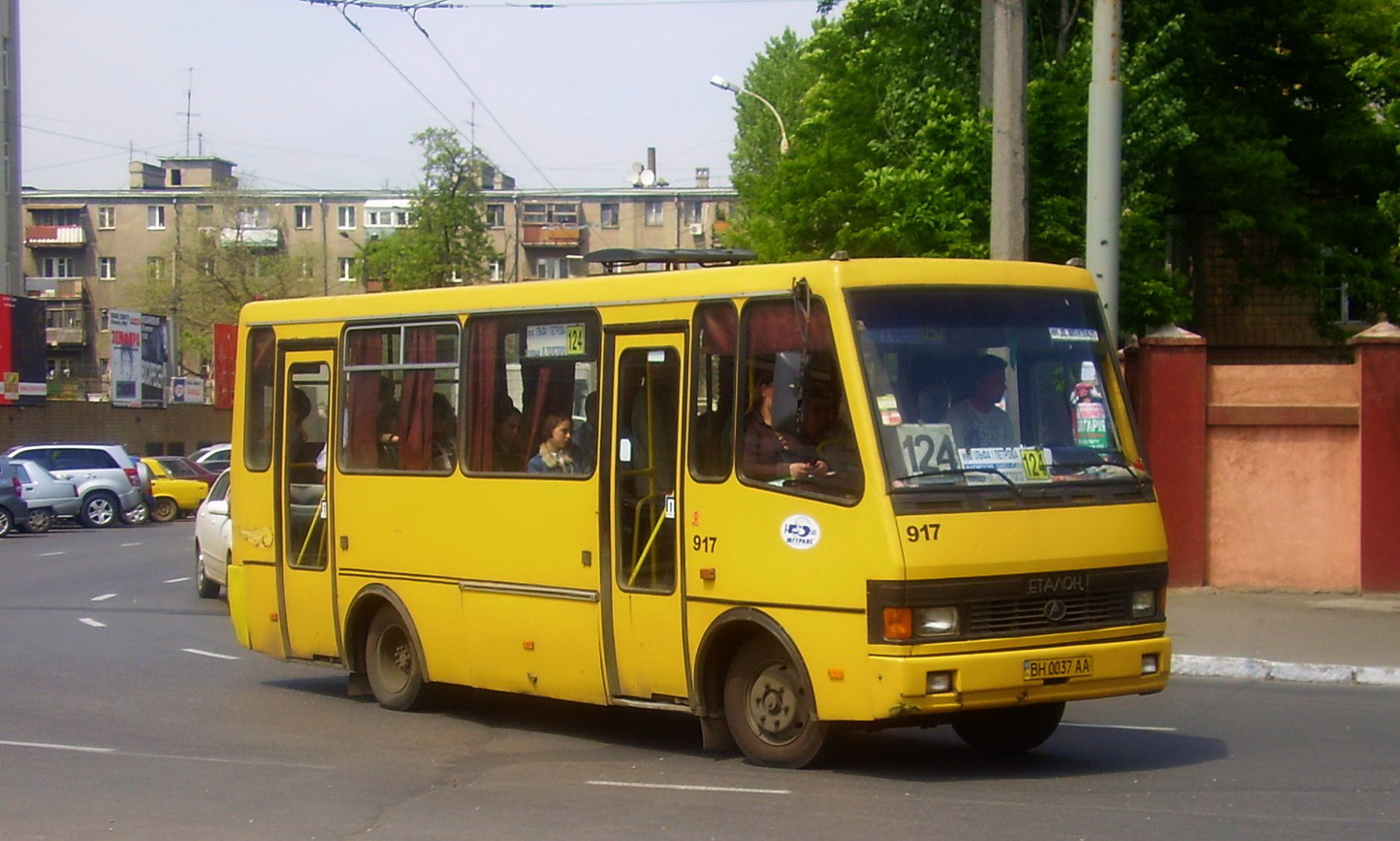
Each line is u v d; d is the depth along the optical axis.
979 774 9.42
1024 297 9.61
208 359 83.12
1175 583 18.22
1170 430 18.16
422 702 12.35
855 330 9.01
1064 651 8.90
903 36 22.20
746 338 9.57
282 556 13.24
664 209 93.75
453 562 11.58
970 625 8.70
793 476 9.14
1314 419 17.89
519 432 11.09
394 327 12.26
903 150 20.47
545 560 10.79
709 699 9.77
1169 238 26.17
